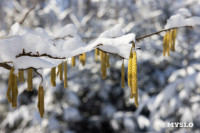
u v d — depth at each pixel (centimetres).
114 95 597
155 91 563
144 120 486
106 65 90
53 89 483
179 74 367
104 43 62
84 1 639
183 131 377
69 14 552
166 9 541
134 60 75
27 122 453
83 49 63
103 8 618
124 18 594
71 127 520
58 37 108
